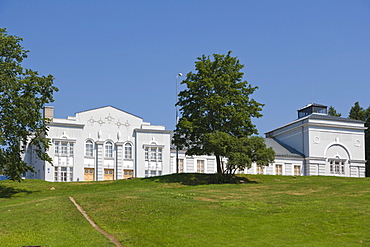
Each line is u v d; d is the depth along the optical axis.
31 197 40.59
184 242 20.73
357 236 20.94
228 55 52.19
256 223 23.92
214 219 24.92
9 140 40.19
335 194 35.00
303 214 25.69
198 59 52.28
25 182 48.38
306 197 32.72
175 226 23.66
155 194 35.44
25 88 40.97
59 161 58.47
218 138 46.31
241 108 50.03
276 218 24.95
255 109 51.59
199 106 50.44
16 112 39.69
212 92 50.78
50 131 58.47
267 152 46.66
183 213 26.61
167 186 46.09
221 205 29.03
